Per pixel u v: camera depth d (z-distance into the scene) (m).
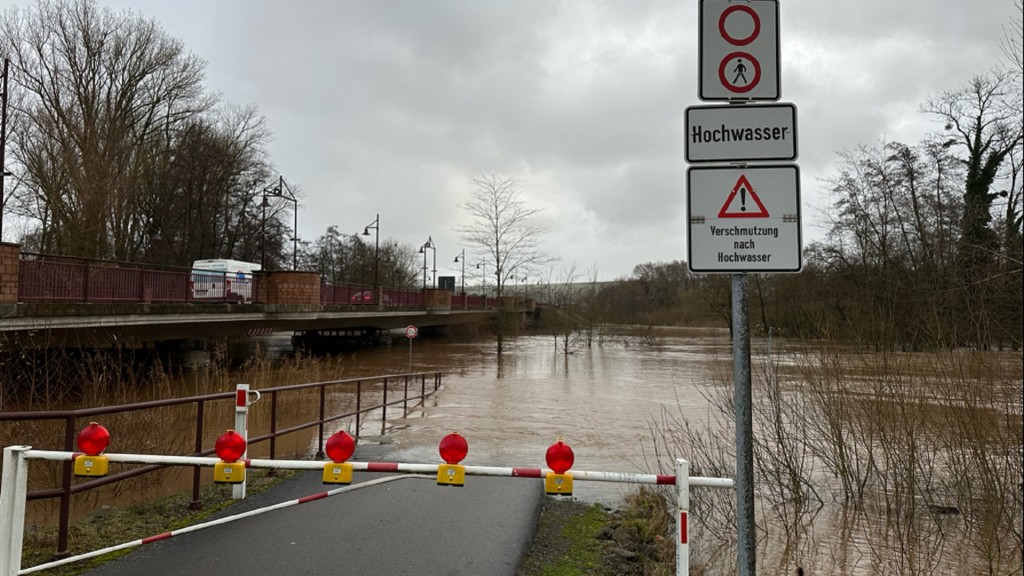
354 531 5.21
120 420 7.37
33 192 27.83
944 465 7.45
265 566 4.34
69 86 30.62
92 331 15.41
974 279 7.99
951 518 6.89
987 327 6.57
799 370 8.10
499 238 38.09
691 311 69.31
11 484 3.66
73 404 9.77
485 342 51.09
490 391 20.20
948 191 30.69
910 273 16.58
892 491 7.69
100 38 31.80
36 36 30.09
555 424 13.62
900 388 7.07
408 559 4.59
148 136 35.66
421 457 9.43
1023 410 5.29
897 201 32.75
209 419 11.51
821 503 7.43
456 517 5.73
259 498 6.10
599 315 47.69
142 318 16.52
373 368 27.97
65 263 14.05
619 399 18.33
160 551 4.59
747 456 2.62
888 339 7.38
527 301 60.53
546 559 4.96
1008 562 5.59
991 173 27.83
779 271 2.67
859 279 25.70
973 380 6.48
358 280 62.19
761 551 5.91
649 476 3.23
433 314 41.41
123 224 33.34
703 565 5.34
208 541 4.84
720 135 2.74
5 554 3.60
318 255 72.50
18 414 4.32
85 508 6.18
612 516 6.60
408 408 15.82
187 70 35.94
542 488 7.17
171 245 40.66
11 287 12.26
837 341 7.73
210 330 22.02
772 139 2.72
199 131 41.75
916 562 5.62
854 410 7.51
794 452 8.38
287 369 20.39
